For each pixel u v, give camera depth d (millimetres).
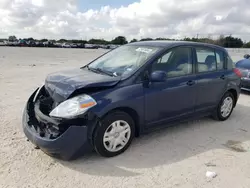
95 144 3451
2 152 3643
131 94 3637
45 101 3695
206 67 4906
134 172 3287
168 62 4215
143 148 3957
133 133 3861
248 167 3518
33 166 3330
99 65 4504
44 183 2992
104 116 3461
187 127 4977
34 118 3699
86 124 3324
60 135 3219
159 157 3697
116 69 4098
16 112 5395
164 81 3861
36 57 22969
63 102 3312
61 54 29453
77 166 3375
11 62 16703
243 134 4734
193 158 3711
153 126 4109
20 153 3641
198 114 4848
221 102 5285
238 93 5656
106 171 3287
